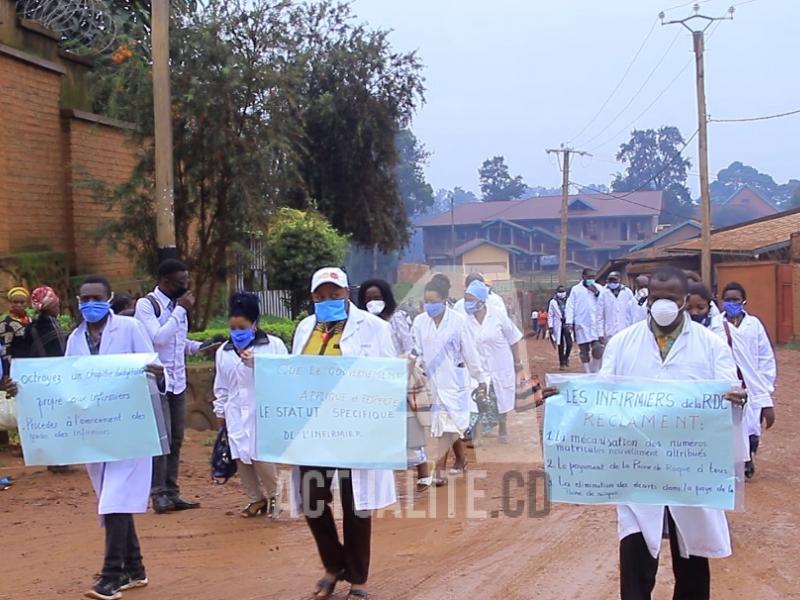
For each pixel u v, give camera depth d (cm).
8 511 936
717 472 551
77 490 1023
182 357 923
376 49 3130
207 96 1558
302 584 709
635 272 4278
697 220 6147
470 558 771
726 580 709
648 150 9531
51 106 1638
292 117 1702
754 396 1020
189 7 1623
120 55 1733
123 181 1794
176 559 774
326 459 656
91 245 1714
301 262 2305
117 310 925
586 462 562
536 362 2606
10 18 1598
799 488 1012
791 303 3141
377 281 980
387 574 730
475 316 1195
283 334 1577
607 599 673
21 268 1477
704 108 3300
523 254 6525
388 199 3278
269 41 1625
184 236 1647
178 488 969
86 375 656
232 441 888
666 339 574
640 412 557
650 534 555
